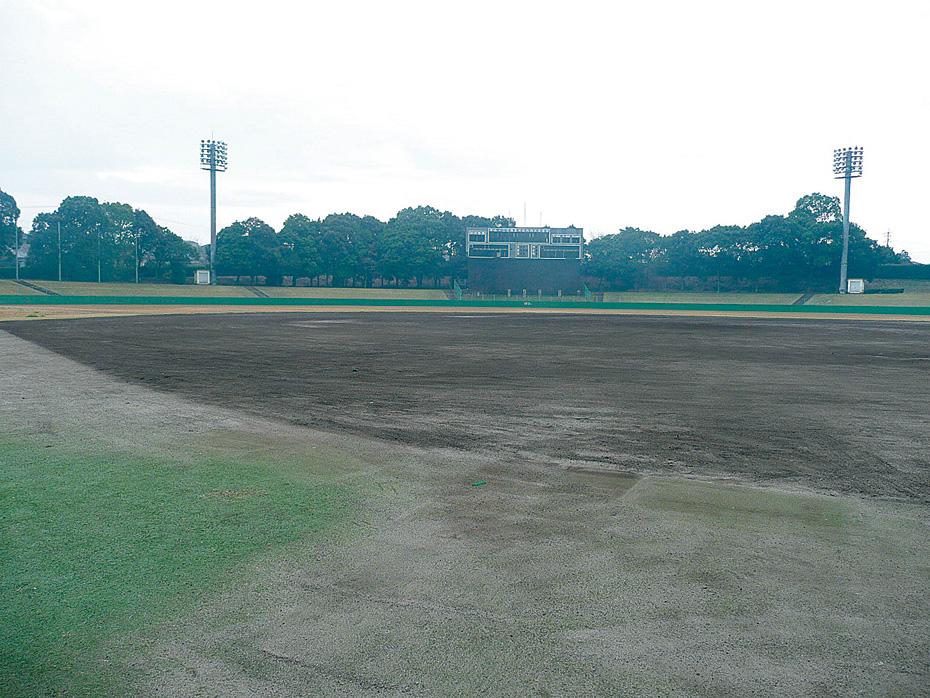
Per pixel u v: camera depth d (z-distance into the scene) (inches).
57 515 197.2
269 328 1229.1
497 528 189.8
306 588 150.1
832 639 129.3
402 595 147.0
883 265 3499.0
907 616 138.6
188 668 119.2
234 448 287.4
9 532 183.3
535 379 540.7
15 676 116.7
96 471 246.8
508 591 149.1
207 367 605.6
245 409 387.9
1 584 151.6
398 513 202.1
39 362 625.3
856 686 114.0
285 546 174.7
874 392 477.1
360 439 309.1
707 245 3538.4
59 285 2632.9
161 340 916.6
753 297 3046.3
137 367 597.0
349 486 230.1
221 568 160.7
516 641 128.0
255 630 131.9
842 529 190.7
